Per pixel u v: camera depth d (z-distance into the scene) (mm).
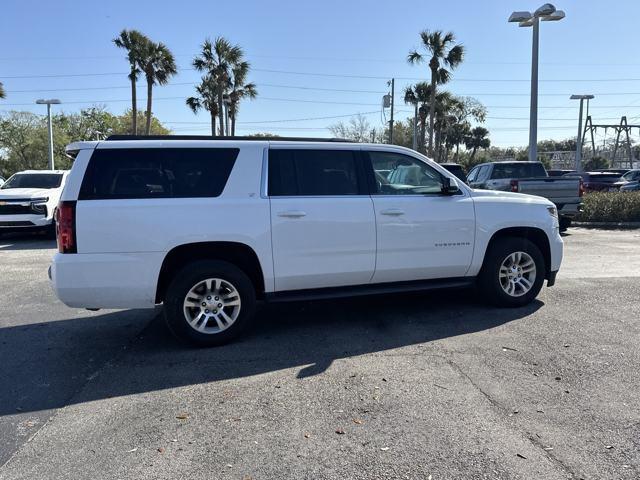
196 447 3283
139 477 2973
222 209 5035
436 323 5785
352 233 5445
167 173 5027
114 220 4805
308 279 5383
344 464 3068
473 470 2982
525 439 3305
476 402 3824
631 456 3111
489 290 6203
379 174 5734
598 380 4184
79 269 4773
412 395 3957
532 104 17453
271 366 4629
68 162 57531
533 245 6289
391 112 41031
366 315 6176
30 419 3705
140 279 4887
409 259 5730
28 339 5535
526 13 17250
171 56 34656
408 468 3014
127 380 4383
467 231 5945
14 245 12758
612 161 61312
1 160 56625
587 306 6352
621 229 14992
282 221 5199
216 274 5082
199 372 4523
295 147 5410
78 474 3014
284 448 3254
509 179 13172
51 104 31250
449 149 62625
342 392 4043
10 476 3000
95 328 5918
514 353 4801
